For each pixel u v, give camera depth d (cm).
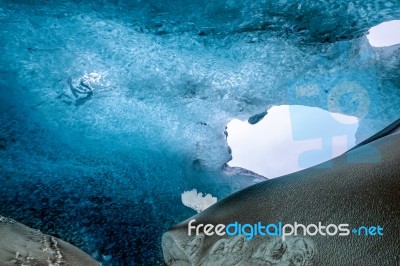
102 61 379
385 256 127
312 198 167
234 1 320
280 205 172
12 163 320
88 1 324
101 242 281
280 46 373
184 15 334
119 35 362
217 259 168
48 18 343
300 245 148
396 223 135
